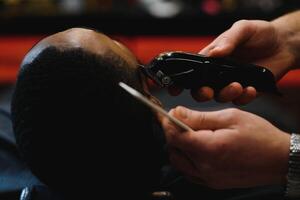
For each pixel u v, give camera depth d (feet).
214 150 2.36
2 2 7.79
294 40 3.29
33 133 2.11
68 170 2.17
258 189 2.87
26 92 2.08
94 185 2.22
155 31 7.43
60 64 2.04
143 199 2.35
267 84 2.68
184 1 7.90
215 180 2.52
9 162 3.04
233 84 2.56
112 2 7.95
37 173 2.25
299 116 7.09
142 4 7.87
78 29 2.16
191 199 2.84
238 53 3.13
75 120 2.06
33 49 2.12
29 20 7.50
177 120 2.28
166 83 2.41
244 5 7.72
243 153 2.40
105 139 2.09
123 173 2.18
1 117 3.50
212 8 7.70
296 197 2.60
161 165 2.43
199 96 2.53
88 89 2.03
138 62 2.29
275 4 7.60
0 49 7.68
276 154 2.46
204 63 2.46
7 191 2.77
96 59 2.05
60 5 7.86
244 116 2.48
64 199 2.36
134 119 2.09
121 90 2.05
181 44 7.47
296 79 7.29
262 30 3.09
